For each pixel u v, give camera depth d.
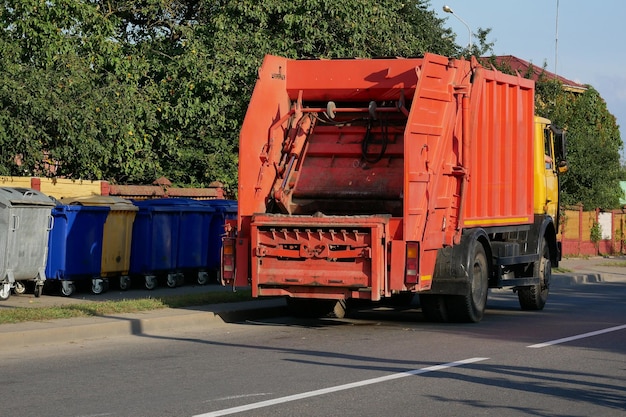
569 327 15.16
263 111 14.85
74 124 21.95
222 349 12.18
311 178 14.88
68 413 8.18
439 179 14.59
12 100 20.80
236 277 14.51
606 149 40.25
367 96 15.09
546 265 18.62
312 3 27.02
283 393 9.13
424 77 14.24
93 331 13.07
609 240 42.12
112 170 25.55
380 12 28.64
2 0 23.55
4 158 21.56
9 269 15.70
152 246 18.61
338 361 11.20
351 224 13.56
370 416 8.19
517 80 17.53
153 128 25.92
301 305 16.03
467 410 8.50
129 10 28.53
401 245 13.72
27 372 10.28
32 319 13.38
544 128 19.66
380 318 16.47
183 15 29.50
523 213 17.92
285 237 13.91
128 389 9.30
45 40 23.62
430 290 14.94
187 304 15.95
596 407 8.76
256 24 27.53
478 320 15.66
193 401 8.70
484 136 16.22
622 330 14.73
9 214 15.59
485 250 16.03
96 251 17.42
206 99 26.52
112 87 23.69
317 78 15.21
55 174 23.53
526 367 10.91
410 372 10.42
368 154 14.86
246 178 14.54
